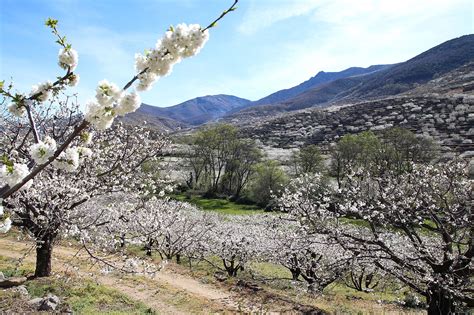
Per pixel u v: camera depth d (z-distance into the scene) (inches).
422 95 4854.8
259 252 920.9
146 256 931.3
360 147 2066.9
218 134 2581.2
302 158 2314.2
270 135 4569.4
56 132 531.2
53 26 165.3
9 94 160.7
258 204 2249.0
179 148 2600.9
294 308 629.6
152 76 149.3
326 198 644.7
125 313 510.9
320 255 783.7
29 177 152.6
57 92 175.5
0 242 906.7
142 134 601.6
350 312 605.3
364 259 534.0
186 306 608.1
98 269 724.0
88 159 497.7
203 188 2613.2
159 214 679.7
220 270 1008.2
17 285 552.7
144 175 617.3
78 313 482.0
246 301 660.7
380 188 547.8
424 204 549.3
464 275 480.7
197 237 1078.4
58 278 595.5
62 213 489.7
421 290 510.3
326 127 4441.4
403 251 564.7
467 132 3088.1
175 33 143.7
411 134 2042.3
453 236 507.8
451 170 558.3
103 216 585.0
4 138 496.4
